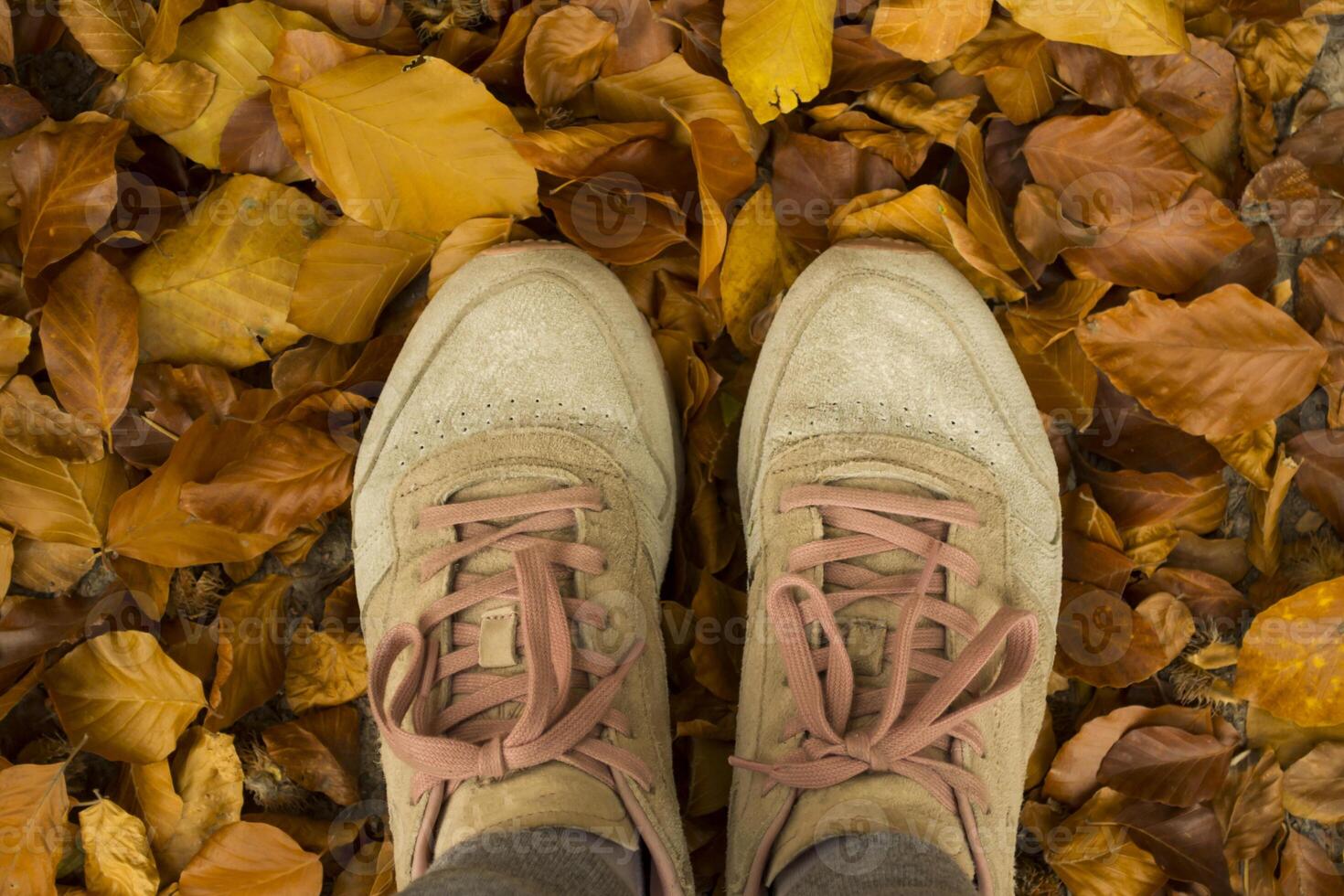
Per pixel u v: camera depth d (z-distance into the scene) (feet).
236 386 2.16
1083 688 2.22
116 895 2.15
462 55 2.13
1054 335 2.14
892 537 2.09
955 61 2.12
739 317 2.17
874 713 2.03
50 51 2.18
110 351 2.10
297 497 2.14
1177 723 2.17
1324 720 2.14
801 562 2.09
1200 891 2.18
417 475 2.13
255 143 2.12
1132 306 2.10
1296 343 2.10
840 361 2.15
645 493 2.15
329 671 2.19
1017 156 2.15
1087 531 2.18
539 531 2.10
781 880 2.00
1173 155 2.10
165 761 2.14
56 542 2.14
